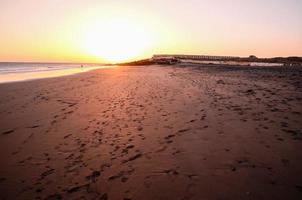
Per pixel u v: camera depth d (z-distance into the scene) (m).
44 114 7.19
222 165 3.16
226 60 63.84
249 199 2.41
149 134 4.73
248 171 2.94
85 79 19.45
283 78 13.34
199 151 3.68
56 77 22.03
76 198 2.84
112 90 11.85
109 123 5.80
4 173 3.63
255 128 4.44
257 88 9.43
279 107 5.85
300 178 2.70
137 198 2.68
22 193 3.07
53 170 3.60
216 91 9.20
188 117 5.65
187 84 12.30
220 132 4.40
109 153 4.02
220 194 2.54
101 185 3.05
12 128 5.90
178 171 3.15
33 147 4.58
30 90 12.70
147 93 10.07
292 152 3.33
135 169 3.36
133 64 70.31
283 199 2.37
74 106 8.20
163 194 2.68
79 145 4.50
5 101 9.60
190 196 2.58
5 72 33.53
